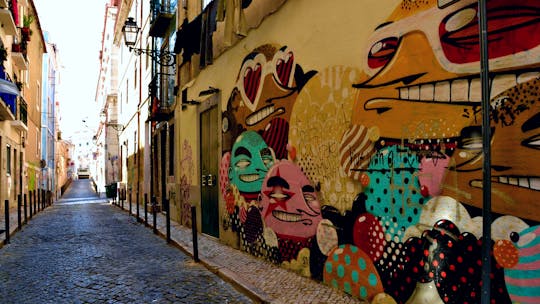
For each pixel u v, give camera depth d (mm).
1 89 12867
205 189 9750
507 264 3008
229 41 7145
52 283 5770
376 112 4254
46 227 12852
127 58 25953
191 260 7238
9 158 20531
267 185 6547
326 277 5082
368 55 4387
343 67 4781
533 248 2863
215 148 9047
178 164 12453
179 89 12305
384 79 4160
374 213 4285
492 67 3125
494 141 3111
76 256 7809
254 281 5406
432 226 3609
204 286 5531
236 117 7793
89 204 27984
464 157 3334
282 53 6164
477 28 3246
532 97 2879
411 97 3834
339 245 4840
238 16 7004
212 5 8156
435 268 3576
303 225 5574
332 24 5004
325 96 5113
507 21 3037
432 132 3615
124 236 10609
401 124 3943
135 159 22422
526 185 2908
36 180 30516
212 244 8453
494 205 3100
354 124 4582
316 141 5289
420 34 3750
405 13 3920
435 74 3594
